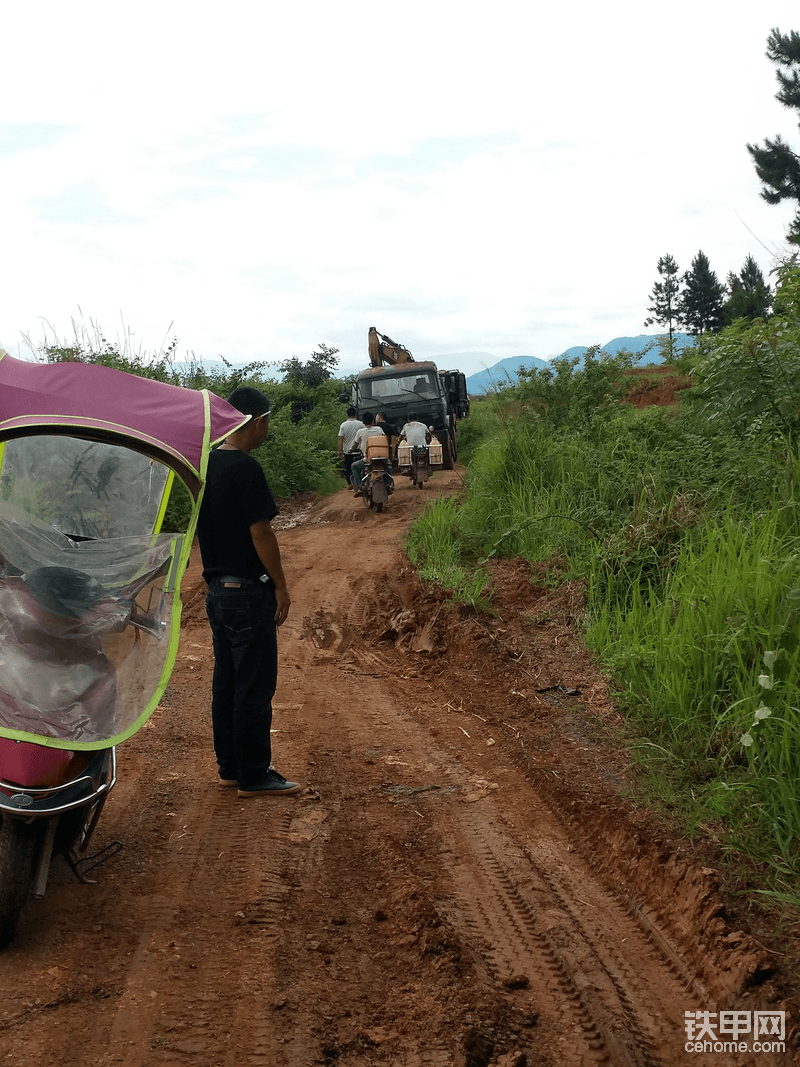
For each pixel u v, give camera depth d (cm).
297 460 2189
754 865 404
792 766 449
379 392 2117
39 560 380
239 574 500
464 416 2634
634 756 535
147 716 376
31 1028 303
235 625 500
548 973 349
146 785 529
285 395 2908
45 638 366
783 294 818
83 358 1736
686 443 960
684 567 716
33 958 346
